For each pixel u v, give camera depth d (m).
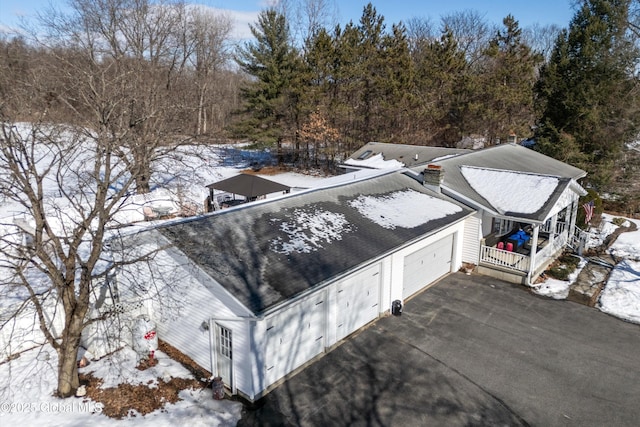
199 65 41.25
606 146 29.28
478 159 22.94
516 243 18.42
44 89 11.35
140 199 23.81
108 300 12.40
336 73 37.16
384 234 14.12
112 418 9.26
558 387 10.70
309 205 15.03
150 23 30.41
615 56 28.38
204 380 10.83
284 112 39.34
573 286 16.52
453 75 41.34
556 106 30.80
